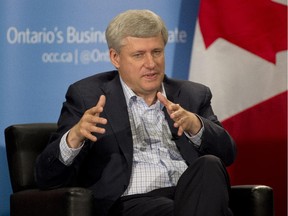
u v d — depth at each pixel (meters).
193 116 6.55
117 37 6.86
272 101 9.03
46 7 9.22
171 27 9.30
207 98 7.43
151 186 6.88
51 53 9.26
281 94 9.02
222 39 8.95
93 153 6.95
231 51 8.95
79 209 6.14
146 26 6.75
